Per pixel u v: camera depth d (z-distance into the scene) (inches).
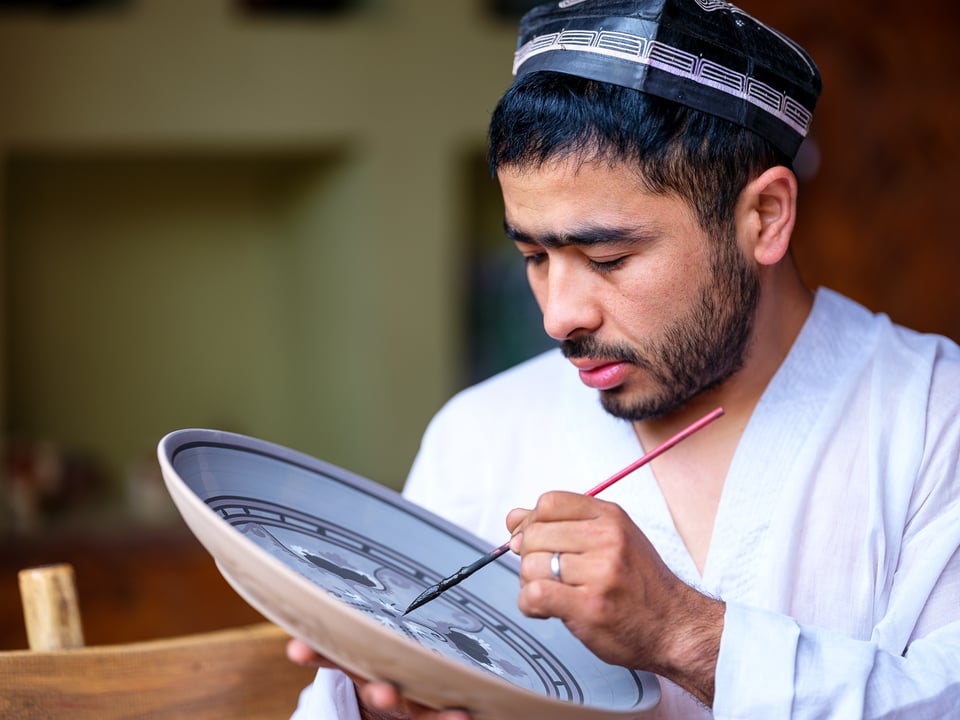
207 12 145.3
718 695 39.4
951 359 49.4
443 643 41.9
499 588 48.4
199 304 172.1
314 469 47.3
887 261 136.2
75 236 164.9
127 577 133.6
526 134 42.3
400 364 156.9
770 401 48.1
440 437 54.8
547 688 42.1
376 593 43.9
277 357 176.2
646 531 48.5
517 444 53.1
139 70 143.3
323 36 150.0
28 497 142.4
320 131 150.9
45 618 52.3
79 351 166.2
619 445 50.2
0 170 141.5
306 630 35.6
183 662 52.3
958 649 42.6
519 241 44.4
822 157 133.3
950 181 136.6
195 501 35.2
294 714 48.7
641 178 42.0
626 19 42.2
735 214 44.3
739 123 43.2
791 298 49.6
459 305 163.8
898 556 46.3
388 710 45.6
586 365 45.0
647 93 41.8
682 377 44.7
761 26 44.6
